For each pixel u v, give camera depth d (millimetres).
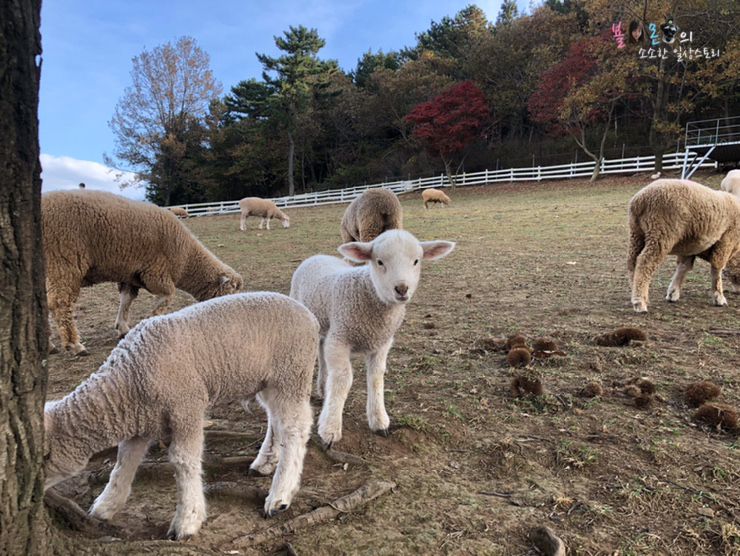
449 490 3092
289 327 3023
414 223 20219
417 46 63188
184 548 2398
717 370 4832
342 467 3346
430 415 4023
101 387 2502
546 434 3752
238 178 51812
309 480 3205
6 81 1771
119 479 2785
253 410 4340
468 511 2889
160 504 2951
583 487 3154
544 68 38844
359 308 3721
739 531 2689
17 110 1826
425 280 9891
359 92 51281
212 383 2752
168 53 47312
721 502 2973
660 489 3086
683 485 3139
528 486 3168
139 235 5934
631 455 3469
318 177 57188
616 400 4301
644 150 34844
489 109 39500
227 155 51219
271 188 54906
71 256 5633
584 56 31594
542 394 4297
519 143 43344
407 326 6707
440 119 36406
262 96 50344
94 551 2264
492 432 3789
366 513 2846
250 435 3730
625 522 2830
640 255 6984
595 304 7457
